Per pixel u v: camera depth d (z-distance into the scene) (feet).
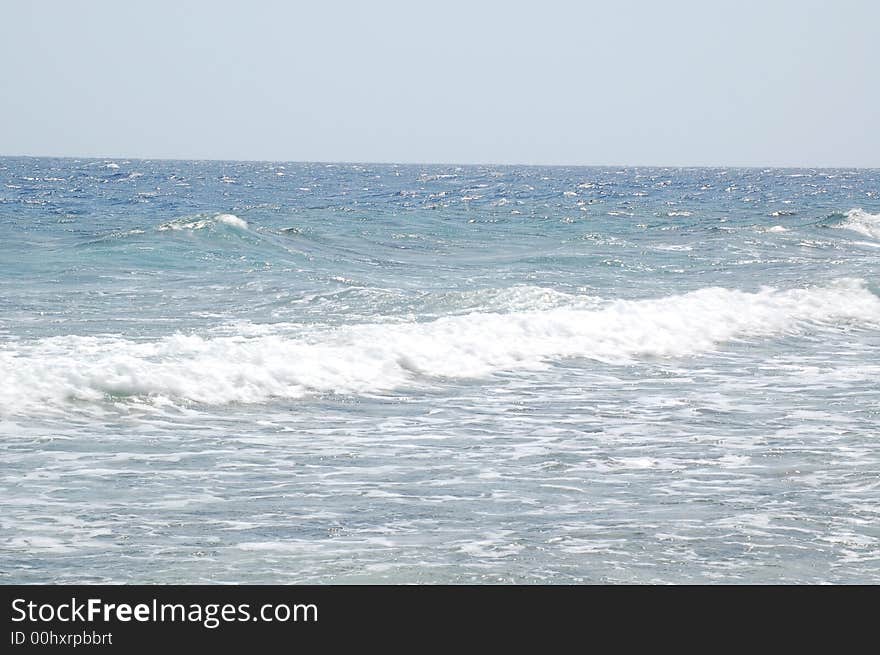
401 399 68.33
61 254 145.69
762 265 155.74
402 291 120.37
